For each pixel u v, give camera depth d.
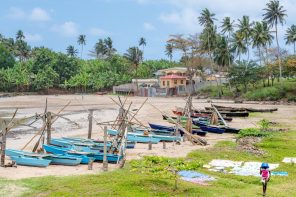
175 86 136.62
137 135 42.44
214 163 31.08
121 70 167.75
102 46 190.38
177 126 44.94
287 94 104.44
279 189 23.06
